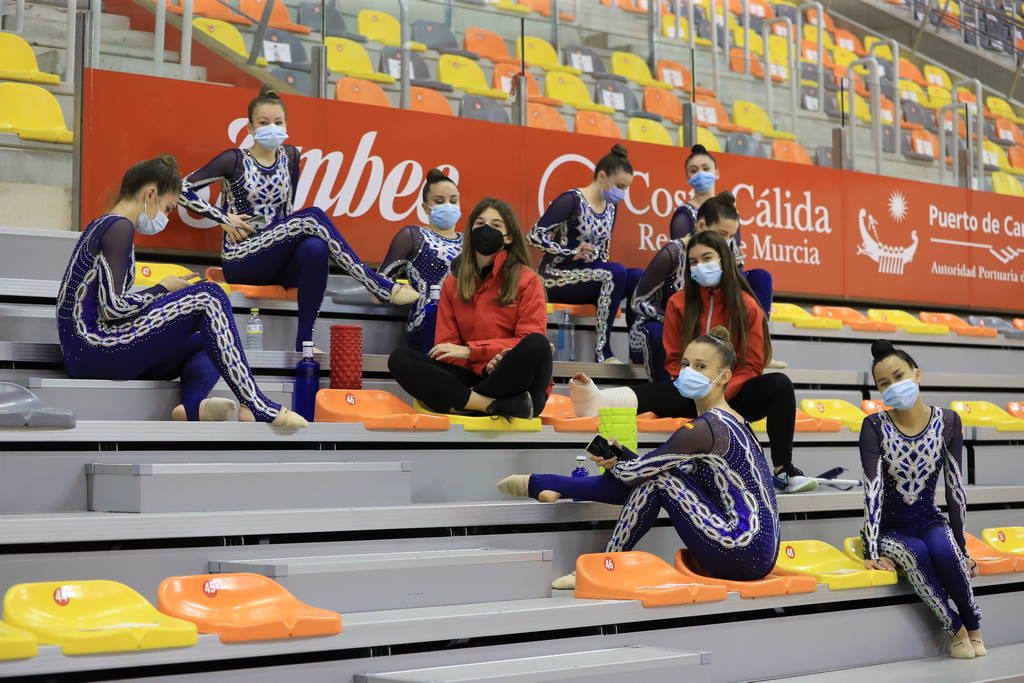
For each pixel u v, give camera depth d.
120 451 3.70
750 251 7.16
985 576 4.67
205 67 5.52
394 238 5.29
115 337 3.95
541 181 6.42
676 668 3.26
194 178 5.02
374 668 3.04
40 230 4.80
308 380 4.38
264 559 3.42
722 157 7.10
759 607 3.86
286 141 5.68
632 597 3.56
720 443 3.87
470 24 6.33
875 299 7.76
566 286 5.70
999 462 5.89
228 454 3.85
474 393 4.29
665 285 5.47
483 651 3.24
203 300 3.95
